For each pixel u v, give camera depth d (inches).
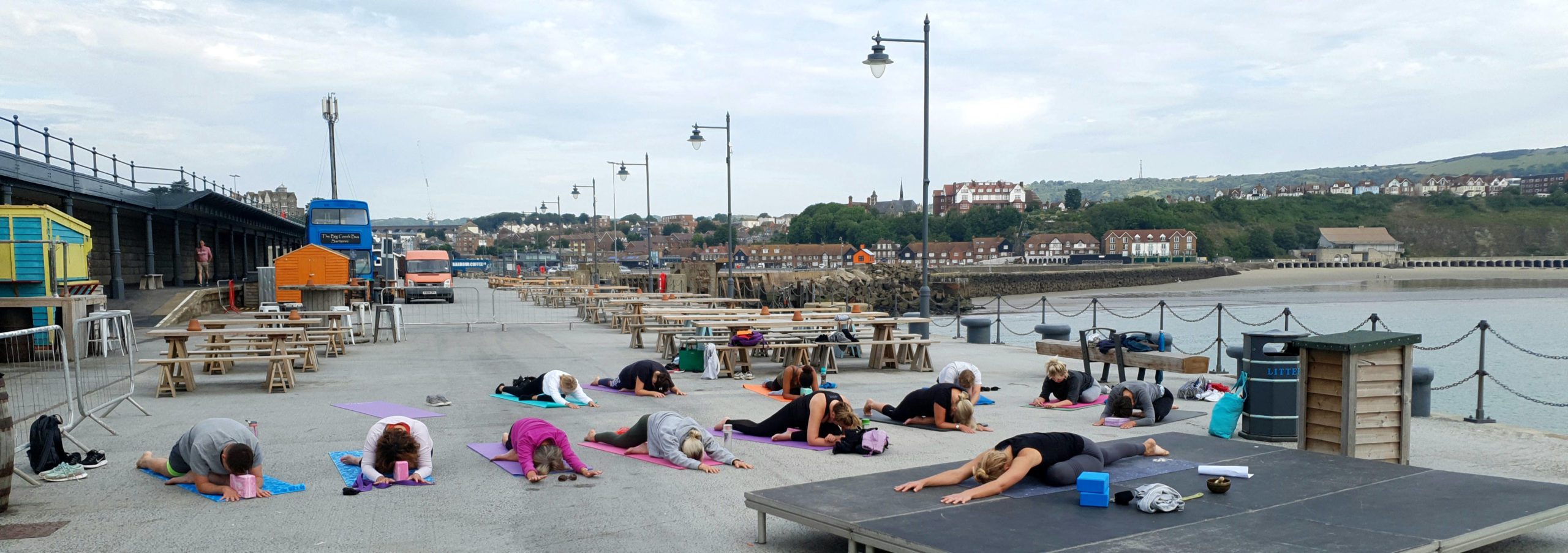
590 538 235.5
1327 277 4835.1
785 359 641.0
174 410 443.8
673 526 247.1
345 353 735.1
